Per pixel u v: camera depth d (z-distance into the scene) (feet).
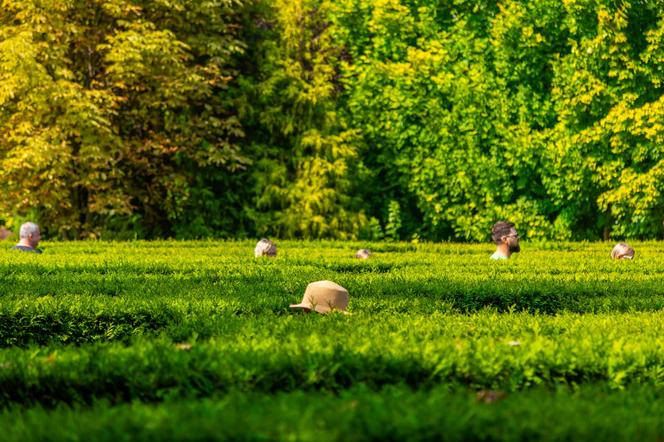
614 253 198.80
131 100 330.54
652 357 66.08
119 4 313.53
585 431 44.55
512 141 333.83
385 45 352.28
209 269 152.76
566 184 329.93
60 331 99.14
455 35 347.97
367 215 349.20
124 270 153.69
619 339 75.10
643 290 126.62
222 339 75.41
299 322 89.51
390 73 342.44
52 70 311.68
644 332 83.87
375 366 62.03
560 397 53.06
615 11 326.85
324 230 330.95
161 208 336.49
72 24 308.19
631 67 324.80
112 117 320.91
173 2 323.16
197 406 47.65
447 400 49.98
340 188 338.95
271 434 41.57
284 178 337.11
